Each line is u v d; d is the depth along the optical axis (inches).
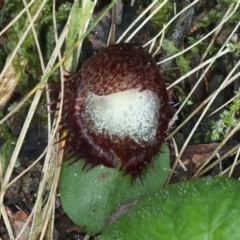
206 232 4.3
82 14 4.8
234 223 4.3
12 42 5.0
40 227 4.9
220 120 5.1
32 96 5.1
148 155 4.8
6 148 5.1
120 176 4.9
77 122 4.7
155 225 4.4
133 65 4.5
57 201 5.1
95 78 4.6
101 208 4.9
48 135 4.9
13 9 5.1
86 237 5.0
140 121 4.7
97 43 5.1
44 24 5.1
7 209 5.1
